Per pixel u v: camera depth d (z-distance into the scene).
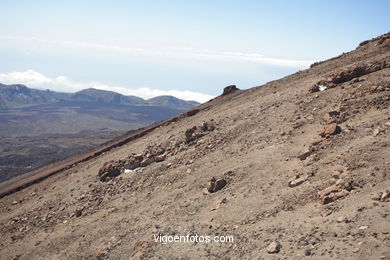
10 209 59.09
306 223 26.50
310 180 31.73
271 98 56.59
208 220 32.88
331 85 48.91
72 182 59.59
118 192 48.94
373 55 55.62
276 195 32.09
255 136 46.12
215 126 55.16
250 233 28.36
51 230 46.12
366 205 25.25
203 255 28.22
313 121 42.47
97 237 39.69
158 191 44.12
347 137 35.44
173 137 59.06
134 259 31.14
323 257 22.44
